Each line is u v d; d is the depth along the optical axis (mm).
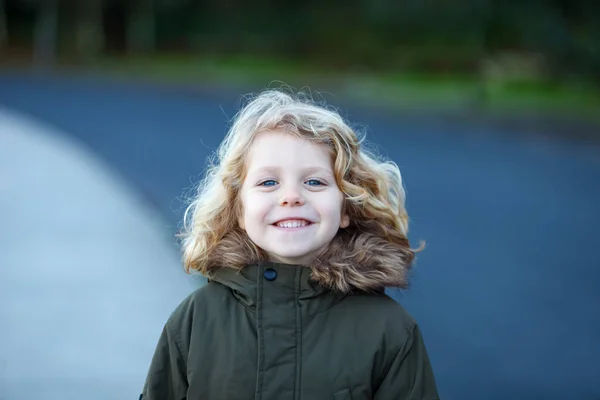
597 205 9070
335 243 2051
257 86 25094
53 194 8375
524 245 7176
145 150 11781
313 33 37188
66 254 6117
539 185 10234
